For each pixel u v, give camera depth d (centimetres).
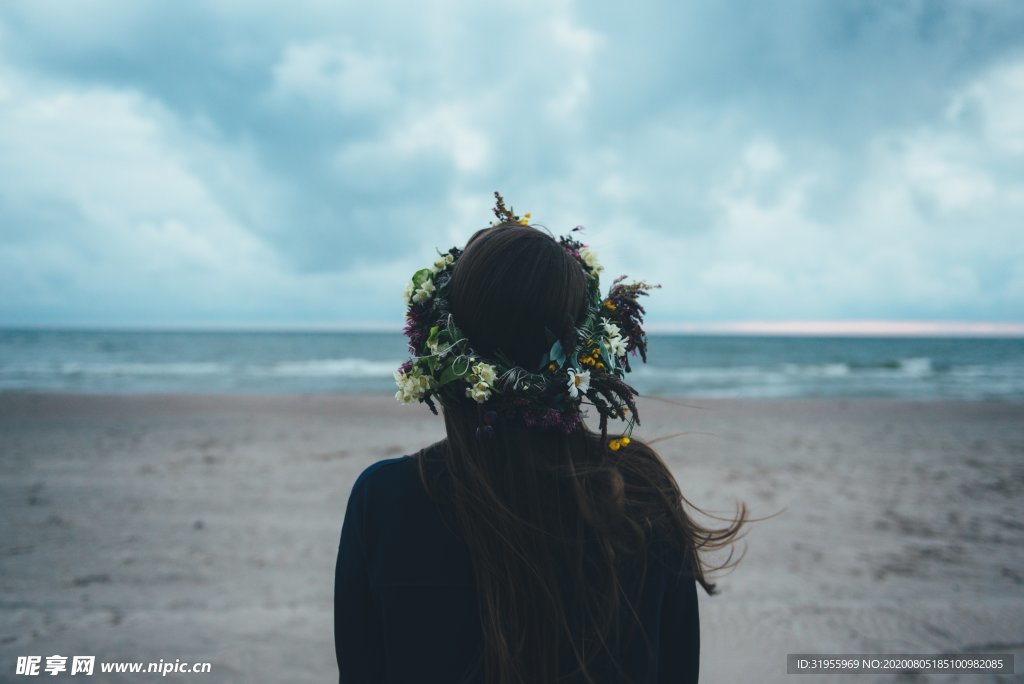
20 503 680
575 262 112
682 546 109
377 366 3988
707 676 340
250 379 2952
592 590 100
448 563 102
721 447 1058
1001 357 6047
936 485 801
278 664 346
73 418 1406
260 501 692
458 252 118
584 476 103
